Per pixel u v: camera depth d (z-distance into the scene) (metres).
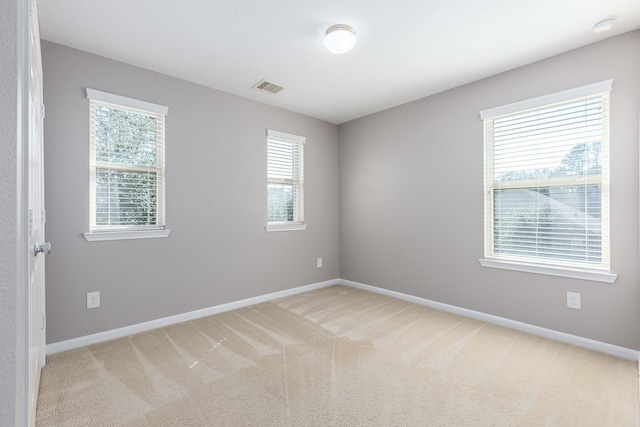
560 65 2.46
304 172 4.00
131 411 1.62
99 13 1.95
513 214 2.77
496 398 1.73
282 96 3.38
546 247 2.58
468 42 2.32
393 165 3.72
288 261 3.83
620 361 2.13
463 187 3.07
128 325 2.60
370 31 2.18
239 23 2.08
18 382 0.67
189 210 2.96
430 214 3.35
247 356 2.22
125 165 2.62
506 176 2.81
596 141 2.32
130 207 2.65
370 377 1.95
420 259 3.45
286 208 3.87
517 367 2.06
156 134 2.80
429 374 1.98
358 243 4.16
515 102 2.71
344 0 1.86
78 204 2.36
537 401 1.70
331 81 3.00
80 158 2.38
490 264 2.87
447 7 1.92
